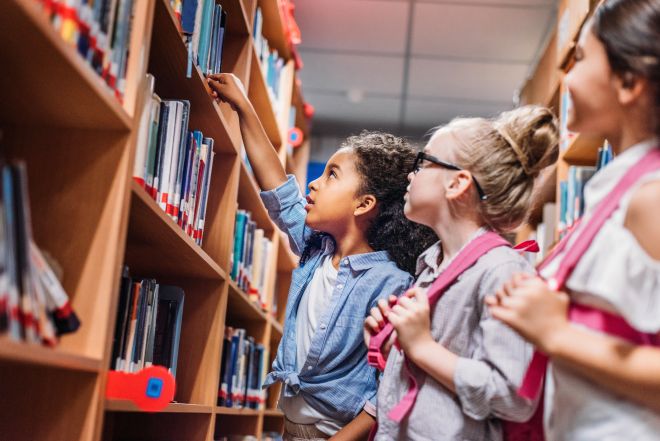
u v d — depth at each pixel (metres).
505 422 1.13
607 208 0.93
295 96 3.52
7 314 0.77
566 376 0.94
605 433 0.88
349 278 1.69
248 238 2.42
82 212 1.08
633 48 0.93
